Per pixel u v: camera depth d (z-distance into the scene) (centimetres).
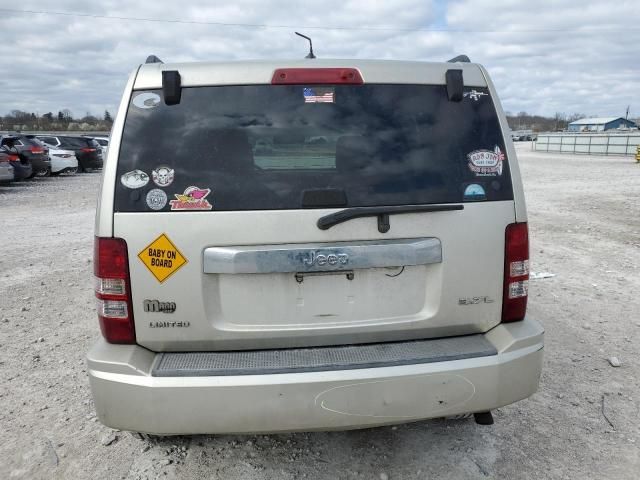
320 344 265
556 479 296
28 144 2058
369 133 264
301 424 248
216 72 261
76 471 304
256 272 252
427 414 257
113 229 249
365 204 256
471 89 275
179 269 251
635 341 476
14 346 474
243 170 254
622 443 328
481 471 302
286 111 261
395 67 271
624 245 883
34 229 1055
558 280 672
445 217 262
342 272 260
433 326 270
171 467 306
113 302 253
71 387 400
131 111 256
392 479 296
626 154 4203
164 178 251
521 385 269
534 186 1902
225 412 244
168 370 247
